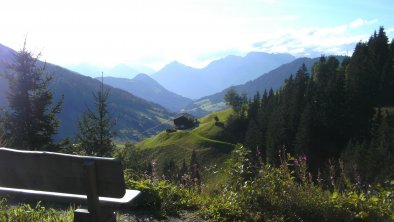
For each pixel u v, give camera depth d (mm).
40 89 21953
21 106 21156
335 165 7512
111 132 22359
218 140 117438
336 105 91500
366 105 95312
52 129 21828
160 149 115562
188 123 151000
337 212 6340
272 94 132750
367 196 6750
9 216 5453
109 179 4492
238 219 6371
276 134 83562
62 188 4652
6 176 4707
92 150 21625
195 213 6797
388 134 65938
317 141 84438
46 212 5852
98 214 4535
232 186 7156
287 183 6742
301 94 101500
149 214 6691
